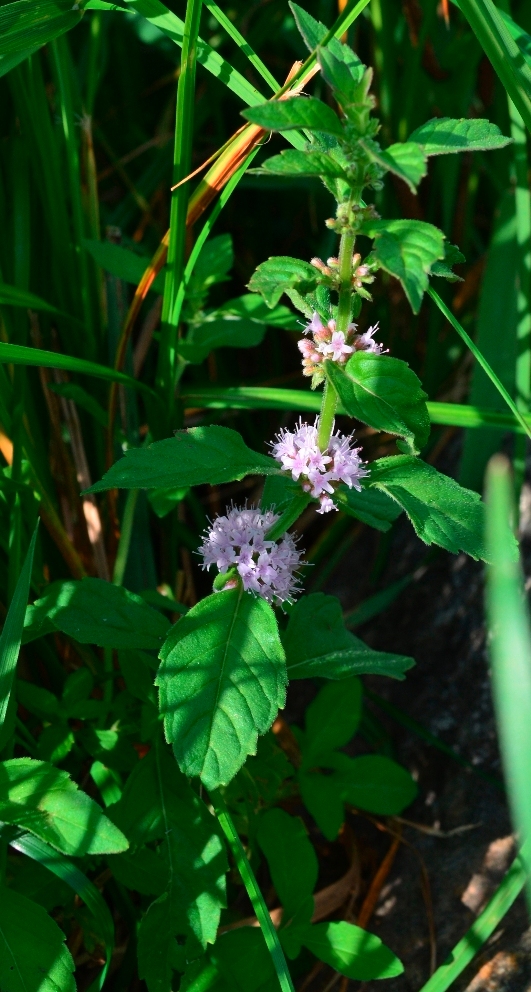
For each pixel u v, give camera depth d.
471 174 0.69
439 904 0.56
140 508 0.60
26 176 0.58
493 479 0.41
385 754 0.62
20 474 0.56
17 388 0.56
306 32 0.48
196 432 0.49
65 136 0.57
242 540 0.50
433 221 0.70
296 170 0.45
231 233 0.78
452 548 0.48
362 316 0.72
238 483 0.72
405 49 0.68
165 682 0.48
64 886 0.52
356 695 0.57
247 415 0.71
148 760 0.52
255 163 0.71
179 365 0.59
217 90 0.69
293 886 0.53
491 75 0.69
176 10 0.71
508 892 0.52
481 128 0.46
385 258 0.44
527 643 0.41
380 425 0.47
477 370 0.62
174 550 0.61
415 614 0.64
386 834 0.59
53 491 0.59
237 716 0.48
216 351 0.73
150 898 0.54
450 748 0.60
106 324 0.61
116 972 0.54
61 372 0.61
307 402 0.58
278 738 0.61
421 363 0.74
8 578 0.54
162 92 0.81
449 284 0.71
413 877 0.57
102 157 0.78
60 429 0.60
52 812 0.48
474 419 0.56
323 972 0.55
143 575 0.60
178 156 0.53
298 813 0.60
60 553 0.59
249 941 0.52
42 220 0.60
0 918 0.48
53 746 0.53
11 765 0.49
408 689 0.63
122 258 0.58
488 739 0.59
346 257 0.47
